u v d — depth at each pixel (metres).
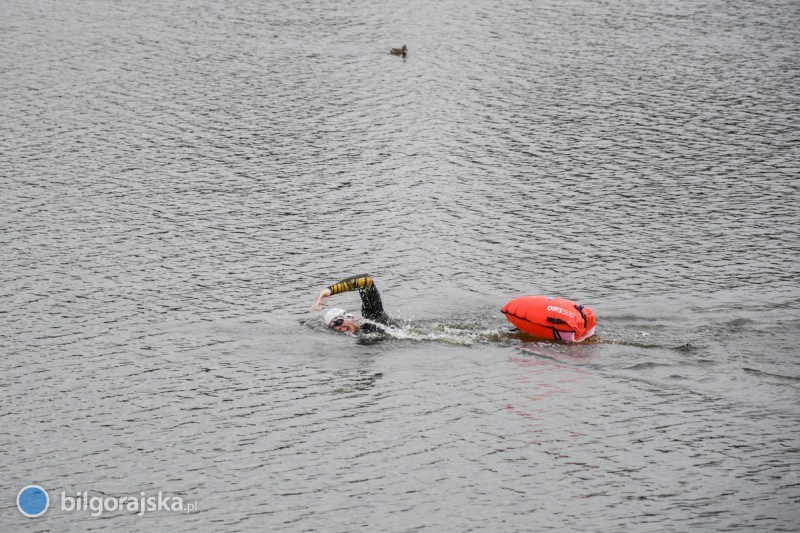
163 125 75.88
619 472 31.44
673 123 76.56
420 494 30.52
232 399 36.56
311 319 44.06
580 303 45.56
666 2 117.56
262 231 56.16
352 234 55.84
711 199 60.84
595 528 28.56
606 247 53.41
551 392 36.59
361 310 44.47
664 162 68.06
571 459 32.25
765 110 79.00
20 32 100.31
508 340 41.34
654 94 83.94
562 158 69.44
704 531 28.27
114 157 68.69
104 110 78.88
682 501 29.80
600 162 68.44
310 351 40.59
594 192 62.66
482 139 73.81
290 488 30.97
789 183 63.31
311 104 82.00
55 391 37.12
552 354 39.78
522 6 115.81
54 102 80.19
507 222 57.62
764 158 68.31
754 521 28.69
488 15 111.75
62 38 99.00
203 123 76.69
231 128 75.69
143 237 54.75
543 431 34.00
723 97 82.56
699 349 40.00
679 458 32.16
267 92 84.88
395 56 95.94
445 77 89.69
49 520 29.33
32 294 46.56
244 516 29.50
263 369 38.97
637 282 48.22
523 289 47.59
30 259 51.03
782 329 41.81
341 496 30.47
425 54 96.88
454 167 67.81
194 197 61.69
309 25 107.44
